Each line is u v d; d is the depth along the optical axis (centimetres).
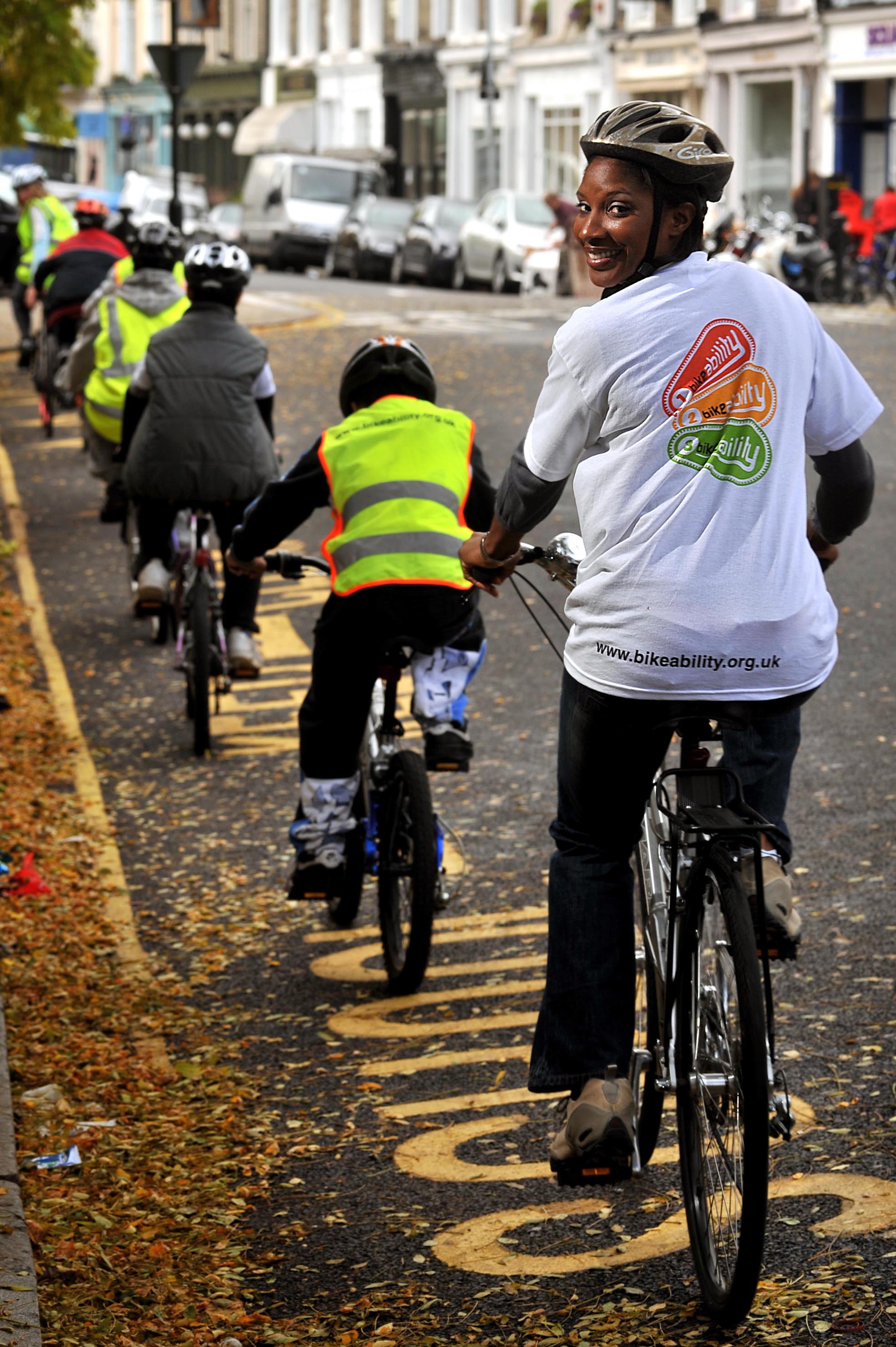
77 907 856
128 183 5862
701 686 456
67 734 1164
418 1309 505
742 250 4156
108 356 1343
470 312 3872
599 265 468
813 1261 506
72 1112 637
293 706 1230
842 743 1043
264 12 8919
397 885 757
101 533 1806
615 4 6284
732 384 453
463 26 7388
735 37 5603
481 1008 730
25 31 3234
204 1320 500
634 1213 552
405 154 7900
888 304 4019
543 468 470
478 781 1030
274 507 748
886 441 2055
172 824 989
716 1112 482
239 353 1102
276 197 6112
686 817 469
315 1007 740
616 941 499
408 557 736
